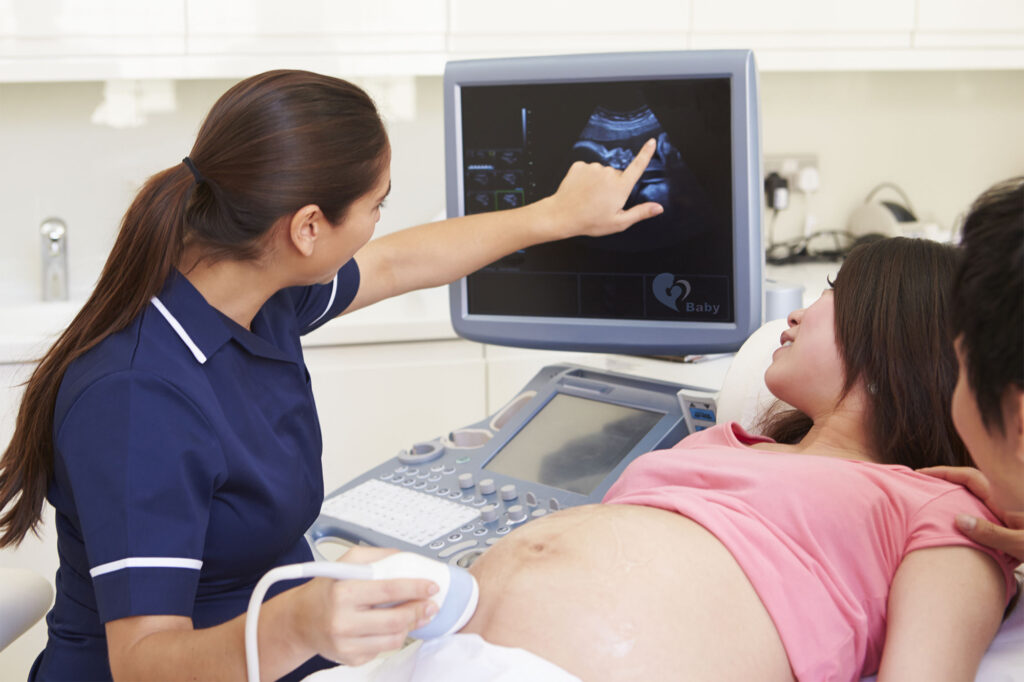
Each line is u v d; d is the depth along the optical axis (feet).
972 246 2.41
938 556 3.23
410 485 4.94
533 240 4.94
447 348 8.50
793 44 8.98
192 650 2.97
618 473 4.65
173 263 3.55
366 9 8.38
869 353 3.92
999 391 2.36
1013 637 3.27
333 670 3.41
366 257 4.86
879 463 3.95
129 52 8.09
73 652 3.76
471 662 2.93
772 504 3.45
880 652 3.37
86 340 3.50
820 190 10.61
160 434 3.27
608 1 8.66
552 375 5.74
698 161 4.78
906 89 10.53
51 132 9.17
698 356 6.29
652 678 2.99
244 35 8.25
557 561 3.29
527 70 4.96
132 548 3.16
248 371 3.80
